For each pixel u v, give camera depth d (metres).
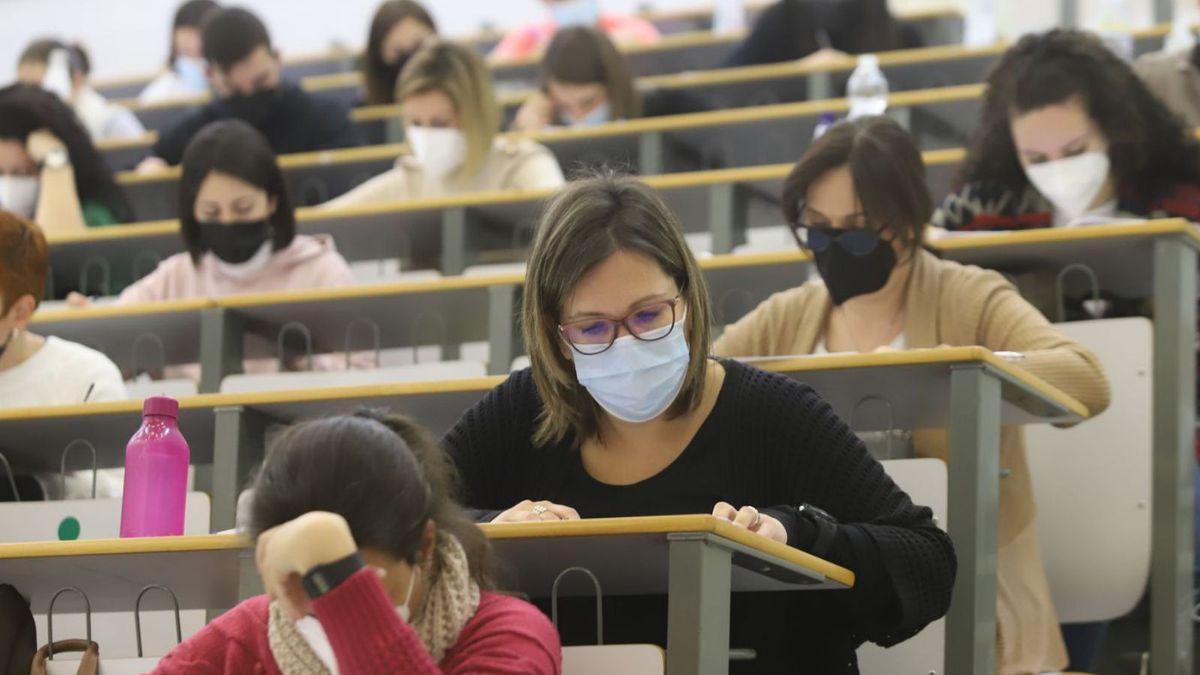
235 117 9.34
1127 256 4.91
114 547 3.16
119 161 10.17
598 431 3.28
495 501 3.37
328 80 11.55
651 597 3.23
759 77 9.58
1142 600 4.86
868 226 4.35
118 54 14.31
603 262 3.06
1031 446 4.75
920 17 11.13
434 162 7.64
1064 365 4.21
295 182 8.84
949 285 4.45
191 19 12.23
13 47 14.26
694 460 3.24
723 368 3.31
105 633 3.99
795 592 3.26
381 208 7.04
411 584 2.41
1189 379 4.72
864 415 4.16
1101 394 4.24
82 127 8.22
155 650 3.96
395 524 2.35
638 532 2.70
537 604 3.26
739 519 2.90
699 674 2.64
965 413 3.67
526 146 7.71
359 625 2.22
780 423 3.23
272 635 2.53
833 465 3.21
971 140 5.61
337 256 6.54
